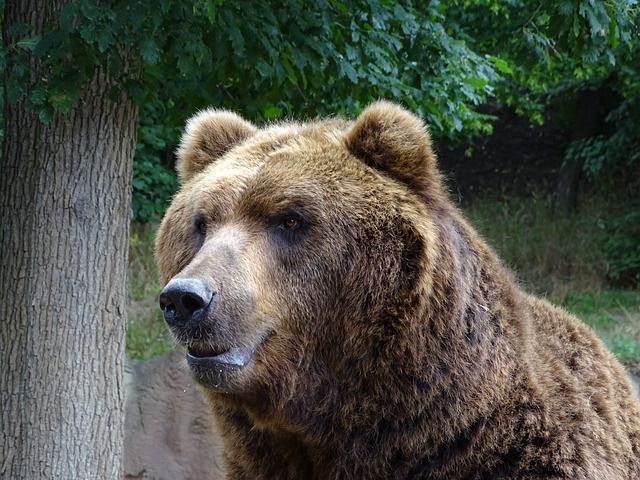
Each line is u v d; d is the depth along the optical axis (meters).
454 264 6.76
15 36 10.34
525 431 6.73
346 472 6.88
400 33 13.02
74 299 10.51
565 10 11.20
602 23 11.27
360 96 12.84
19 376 10.52
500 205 28.80
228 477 7.70
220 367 6.30
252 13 10.57
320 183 6.79
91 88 10.35
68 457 10.58
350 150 7.09
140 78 10.56
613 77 27.42
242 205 6.83
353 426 6.78
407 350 6.59
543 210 27.91
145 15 9.34
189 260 7.15
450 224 7.01
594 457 6.82
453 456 6.72
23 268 10.48
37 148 10.40
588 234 25.92
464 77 14.14
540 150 31.97
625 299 21.98
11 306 10.54
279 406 6.73
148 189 23.25
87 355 10.64
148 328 17.53
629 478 7.37
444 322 6.64
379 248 6.64
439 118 14.26
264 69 10.65
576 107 30.70
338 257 6.67
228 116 8.08
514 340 7.03
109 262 10.75
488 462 6.70
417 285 6.54
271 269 6.66
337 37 12.02
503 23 18.17
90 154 10.47
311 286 6.69
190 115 11.74
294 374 6.73
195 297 6.04
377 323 6.62
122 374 11.11
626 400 7.99
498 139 32.59
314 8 11.41
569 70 22.94
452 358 6.66
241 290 6.35
